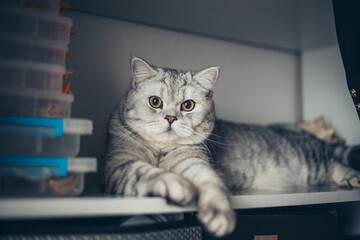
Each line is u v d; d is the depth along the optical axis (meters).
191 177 0.89
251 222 1.06
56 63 0.88
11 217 0.67
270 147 1.53
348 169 1.52
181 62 1.54
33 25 0.85
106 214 0.74
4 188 0.78
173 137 1.10
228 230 0.76
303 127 1.70
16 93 0.82
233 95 1.67
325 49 1.79
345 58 1.16
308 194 1.07
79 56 1.34
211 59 1.62
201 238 0.98
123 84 1.41
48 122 0.81
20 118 0.79
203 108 1.18
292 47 1.80
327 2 1.26
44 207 0.69
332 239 1.13
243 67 1.71
